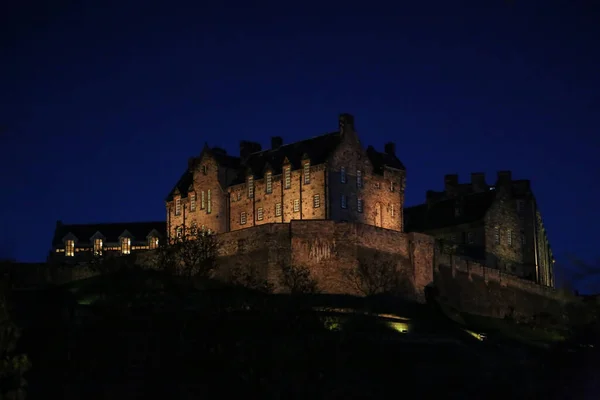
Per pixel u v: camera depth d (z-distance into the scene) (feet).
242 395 367.45
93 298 453.17
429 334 424.87
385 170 523.29
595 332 373.40
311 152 501.56
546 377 360.69
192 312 422.82
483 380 369.09
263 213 513.45
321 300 436.35
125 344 397.60
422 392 369.30
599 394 342.85
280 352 386.93
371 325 418.10
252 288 445.37
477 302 504.84
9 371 206.90
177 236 513.86
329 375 377.71
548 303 546.67
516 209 581.12
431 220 588.50
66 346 394.11
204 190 541.75
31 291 456.45
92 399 362.53
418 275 472.03
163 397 365.81
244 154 548.31
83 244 610.65
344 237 453.17
